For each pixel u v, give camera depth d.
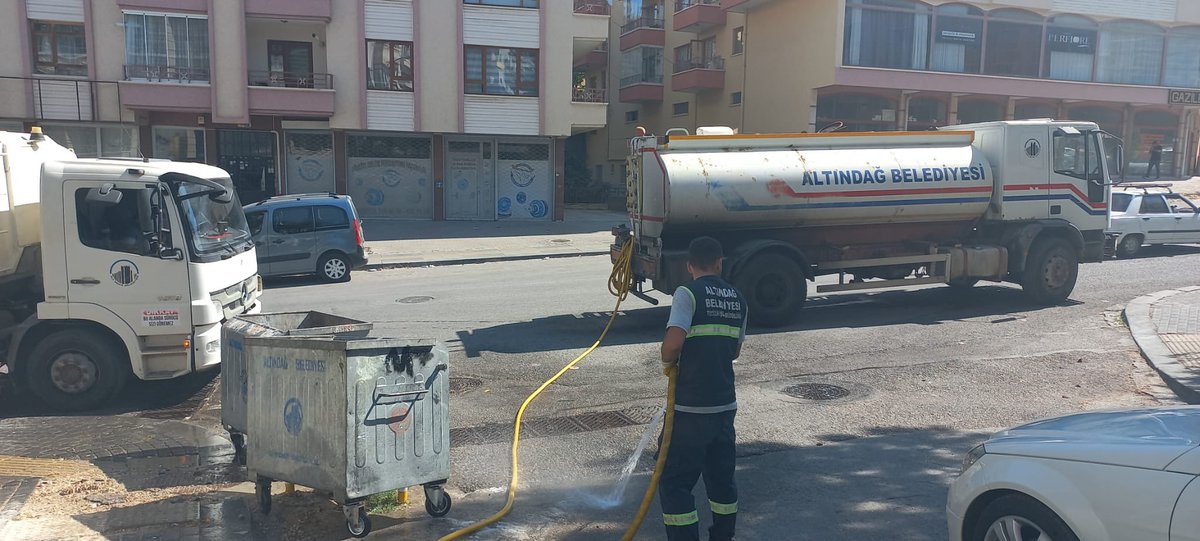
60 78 23.17
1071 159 11.78
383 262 18.62
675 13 35.78
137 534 4.59
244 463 5.84
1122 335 9.74
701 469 4.18
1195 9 31.39
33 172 7.80
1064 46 30.31
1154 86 31.61
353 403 4.43
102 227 7.10
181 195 7.32
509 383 8.14
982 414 6.91
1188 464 3.03
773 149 10.70
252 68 25.38
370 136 26.20
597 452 6.15
